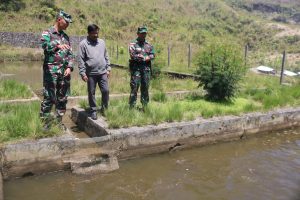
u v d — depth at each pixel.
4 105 7.18
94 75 6.78
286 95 9.90
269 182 5.51
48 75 5.84
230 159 6.45
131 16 47.22
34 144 5.41
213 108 7.86
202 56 9.11
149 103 7.71
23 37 30.38
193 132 6.94
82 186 5.21
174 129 6.70
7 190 4.98
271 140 7.64
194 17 58.62
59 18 5.80
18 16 35.19
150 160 6.30
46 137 5.70
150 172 5.79
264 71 18.28
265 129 8.02
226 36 54.91
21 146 5.32
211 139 7.21
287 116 8.38
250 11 81.94
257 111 8.20
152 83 11.20
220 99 8.95
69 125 7.54
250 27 62.69
